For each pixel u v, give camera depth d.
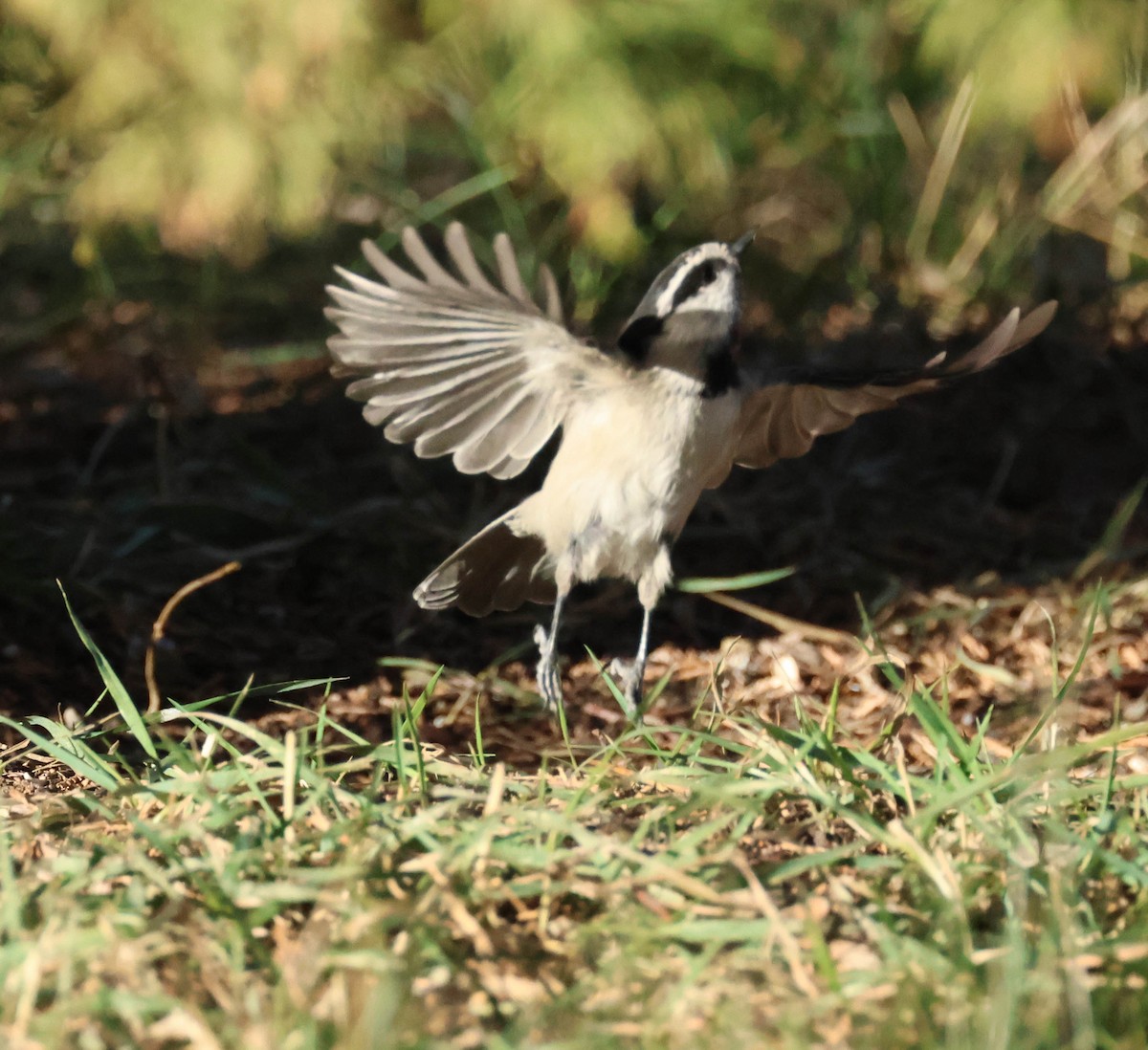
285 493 13.58
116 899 6.31
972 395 15.18
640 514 8.30
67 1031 5.52
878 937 6.04
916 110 18.14
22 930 6.02
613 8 15.10
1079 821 7.30
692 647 11.30
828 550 12.80
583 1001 5.77
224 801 7.10
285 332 18.12
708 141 15.46
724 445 8.35
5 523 12.74
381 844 6.66
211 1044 5.34
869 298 17.77
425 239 18.42
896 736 8.16
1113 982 5.86
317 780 7.23
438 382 8.16
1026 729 9.62
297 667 10.93
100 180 14.69
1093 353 15.86
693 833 6.79
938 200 17.12
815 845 7.09
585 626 11.70
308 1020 5.38
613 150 14.76
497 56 15.73
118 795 7.39
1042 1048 5.46
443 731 9.98
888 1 17.23
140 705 10.21
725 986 5.81
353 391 8.16
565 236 17.12
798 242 18.94
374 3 14.90
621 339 8.23
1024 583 12.13
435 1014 5.66
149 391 16.44
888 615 11.66
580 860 6.70
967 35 14.96
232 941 5.98
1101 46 14.62
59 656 10.85
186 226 14.70
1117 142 16.84
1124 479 13.88
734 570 12.59
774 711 10.19
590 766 8.40
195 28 14.07
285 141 14.45
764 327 17.66
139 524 13.02
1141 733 6.95
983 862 6.75
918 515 13.34
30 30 15.27
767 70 15.91
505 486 14.10
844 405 8.78
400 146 17.34
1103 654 10.86
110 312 18.69
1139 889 6.70
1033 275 17.89
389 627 11.60
